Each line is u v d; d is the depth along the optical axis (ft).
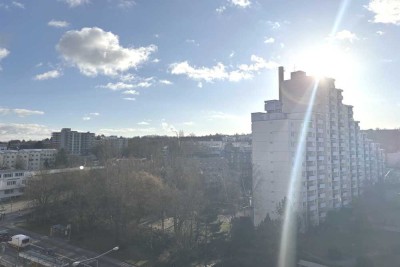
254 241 234.17
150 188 260.42
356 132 436.35
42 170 360.69
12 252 236.02
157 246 244.63
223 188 385.91
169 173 345.51
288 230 258.78
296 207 298.35
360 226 297.94
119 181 275.59
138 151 589.32
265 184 309.63
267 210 306.14
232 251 228.84
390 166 623.77
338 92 387.34
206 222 240.12
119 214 259.80
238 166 475.31
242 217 291.99
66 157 576.61
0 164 620.49
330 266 219.61
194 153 576.20
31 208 335.06
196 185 330.34
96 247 249.34
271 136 308.19
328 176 351.67
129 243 251.80
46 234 276.21
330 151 360.89
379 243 265.13
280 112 321.32
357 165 433.48
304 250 247.29
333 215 332.80
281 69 377.09
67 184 320.09
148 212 263.08
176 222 253.85
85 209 285.84
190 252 224.33
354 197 400.06
